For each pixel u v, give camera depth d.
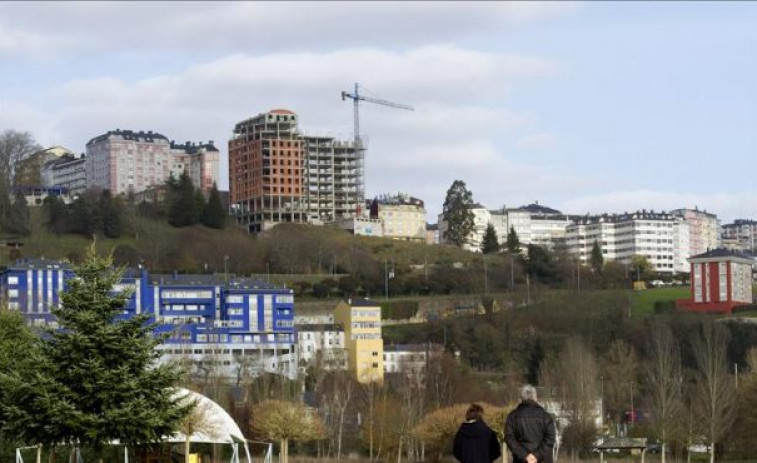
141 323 77.56
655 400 199.12
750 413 184.12
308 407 188.00
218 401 181.25
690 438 176.50
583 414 194.50
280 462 152.62
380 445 179.12
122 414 73.31
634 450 186.50
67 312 75.88
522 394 45.41
